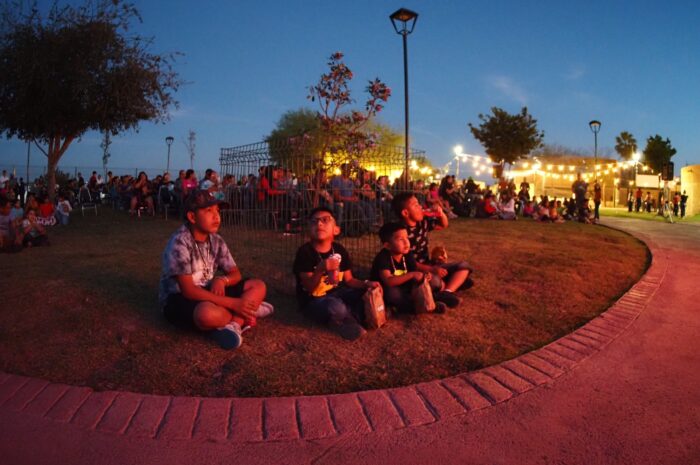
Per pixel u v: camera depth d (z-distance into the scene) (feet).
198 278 12.37
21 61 43.88
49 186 50.37
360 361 10.98
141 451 7.55
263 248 21.24
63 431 8.04
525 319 14.17
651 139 136.15
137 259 21.27
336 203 19.67
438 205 17.97
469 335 12.69
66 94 46.32
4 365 10.41
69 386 9.48
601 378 10.48
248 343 11.79
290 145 19.36
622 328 13.64
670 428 8.51
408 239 15.31
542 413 8.95
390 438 8.01
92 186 63.41
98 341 11.70
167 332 12.34
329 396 9.23
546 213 51.06
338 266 13.06
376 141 22.18
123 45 48.52
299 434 8.04
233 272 12.97
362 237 21.21
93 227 35.60
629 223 52.39
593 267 21.48
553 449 7.82
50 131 48.98
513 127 105.40
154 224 37.78
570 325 13.82
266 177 20.66
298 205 19.47
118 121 51.52
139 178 45.50
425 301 13.48
